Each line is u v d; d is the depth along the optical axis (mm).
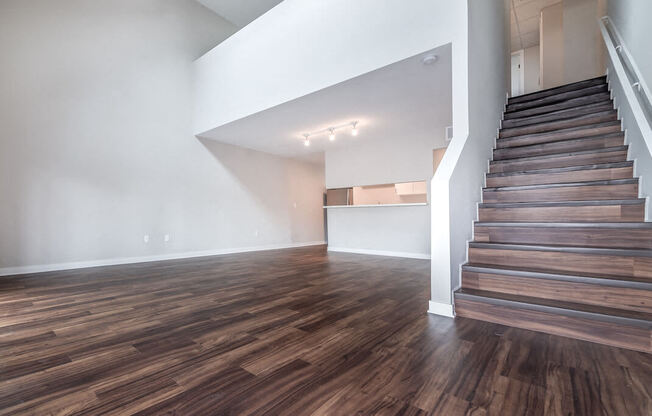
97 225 4363
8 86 3678
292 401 1143
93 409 1096
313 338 1741
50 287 3033
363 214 6039
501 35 4230
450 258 2109
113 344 1675
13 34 3732
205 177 5730
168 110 5203
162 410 1088
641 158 2242
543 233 2283
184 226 5383
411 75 3148
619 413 1060
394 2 2889
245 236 6426
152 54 5035
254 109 4336
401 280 3336
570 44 5605
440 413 1065
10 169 3674
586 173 2604
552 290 1905
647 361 1410
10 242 3672
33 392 1203
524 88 8156
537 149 3170
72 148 4152
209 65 5164
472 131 2666
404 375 1325
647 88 2139
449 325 1927
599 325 1612
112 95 4555
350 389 1220
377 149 5805
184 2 5520
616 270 1857
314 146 6340
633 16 2568
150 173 4953
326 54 3430
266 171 6965
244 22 6301
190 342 1698
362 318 2080
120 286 3076
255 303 2459
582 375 1305
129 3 4793
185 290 2900
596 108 3309
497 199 2881
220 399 1156
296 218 7715
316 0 3525
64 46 4121
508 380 1275
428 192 5156
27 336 1788
